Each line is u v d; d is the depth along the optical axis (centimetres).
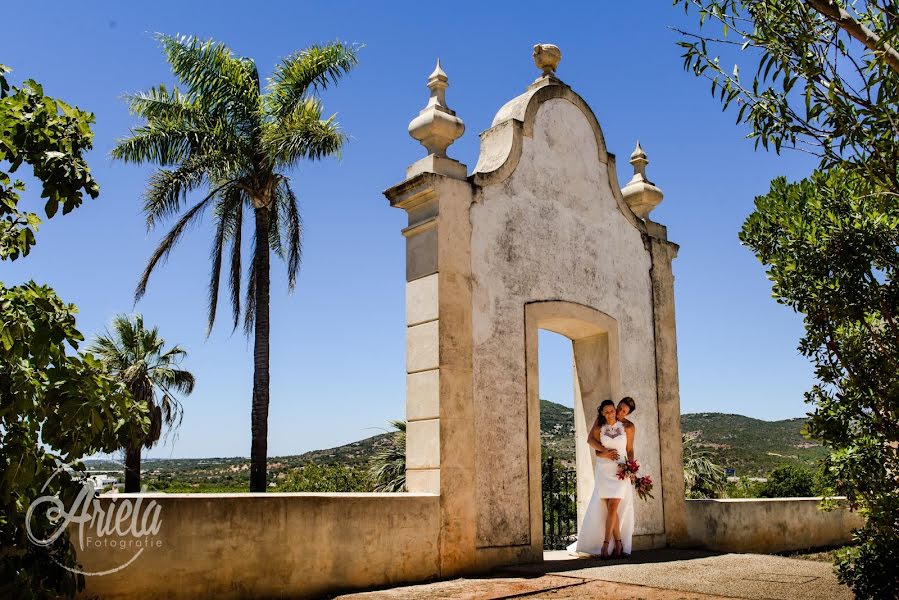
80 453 394
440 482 769
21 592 377
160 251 1605
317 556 654
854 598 620
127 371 2312
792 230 583
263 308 1638
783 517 1149
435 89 898
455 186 854
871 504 550
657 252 1116
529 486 854
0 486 368
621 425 900
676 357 1102
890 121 390
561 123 1011
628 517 891
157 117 1562
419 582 725
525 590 666
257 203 1661
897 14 375
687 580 709
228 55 1600
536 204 948
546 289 934
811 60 405
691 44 440
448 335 809
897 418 530
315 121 1541
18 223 396
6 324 365
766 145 427
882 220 541
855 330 576
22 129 379
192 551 582
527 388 880
